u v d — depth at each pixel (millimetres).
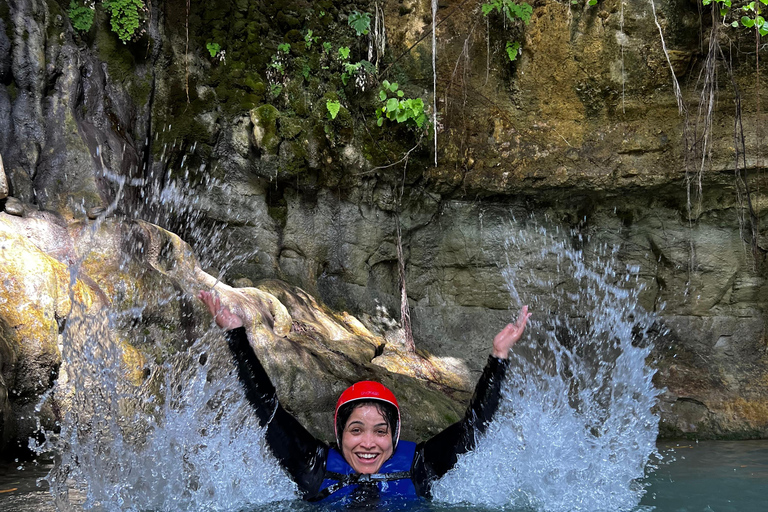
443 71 8531
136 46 7660
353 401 3170
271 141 7789
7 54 6398
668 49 7922
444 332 8820
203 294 3344
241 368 3297
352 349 7078
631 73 8062
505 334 3209
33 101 6516
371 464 3195
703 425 7816
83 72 7121
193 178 8039
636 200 8539
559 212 8789
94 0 7359
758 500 3566
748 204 8156
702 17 7809
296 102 8109
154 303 5914
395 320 8609
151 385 5551
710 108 7762
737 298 8500
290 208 8250
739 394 7992
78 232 6113
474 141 8516
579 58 8195
